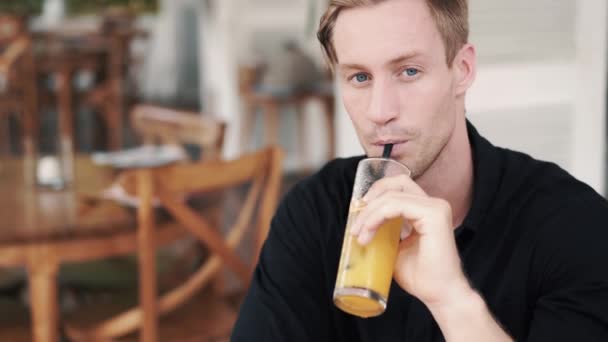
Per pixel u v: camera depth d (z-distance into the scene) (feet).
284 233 3.84
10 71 17.19
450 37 3.12
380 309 2.95
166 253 8.55
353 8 3.08
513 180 3.42
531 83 9.21
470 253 3.36
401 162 3.19
